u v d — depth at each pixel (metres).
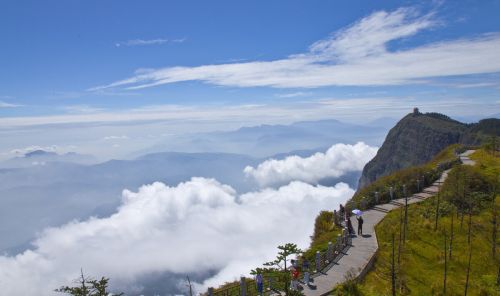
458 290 25.27
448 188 42.50
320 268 27.69
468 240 31.66
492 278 26.17
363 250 30.78
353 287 23.67
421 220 36.31
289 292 20.11
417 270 27.77
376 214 40.84
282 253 19.28
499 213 35.94
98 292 19.50
